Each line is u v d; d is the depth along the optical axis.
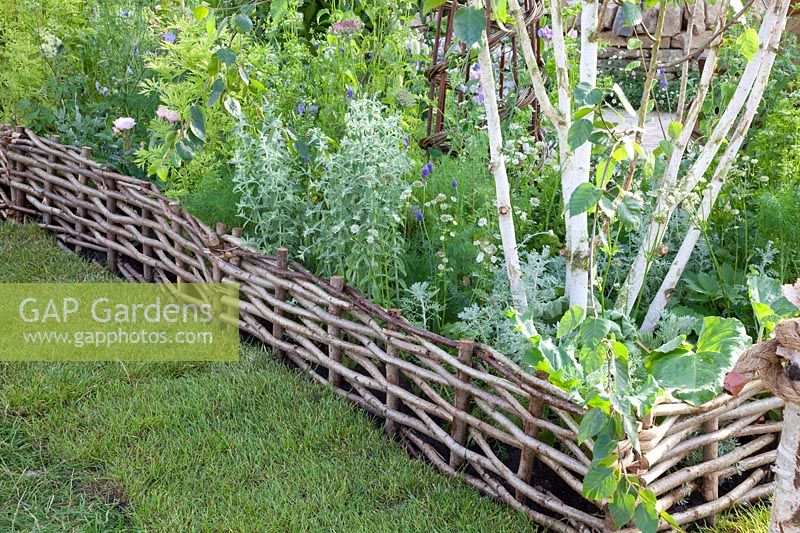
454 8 3.34
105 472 2.46
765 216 3.01
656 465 2.14
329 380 2.96
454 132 3.64
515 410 2.28
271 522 2.26
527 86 3.79
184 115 3.10
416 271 3.21
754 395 2.54
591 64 2.42
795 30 4.87
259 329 3.25
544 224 3.42
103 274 3.97
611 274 3.15
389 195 2.95
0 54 4.68
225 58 2.78
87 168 4.12
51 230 4.46
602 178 2.12
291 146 3.20
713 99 3.68
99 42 4.63
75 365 3.04
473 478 2.44
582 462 2.14
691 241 2.73
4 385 2.87
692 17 3.09
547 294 2.80
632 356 2.30
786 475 1.73
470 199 3.34
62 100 4.59
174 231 3.62
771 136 3.38
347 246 3.10
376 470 2.51
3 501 2.32
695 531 2.28
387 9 3.88
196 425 2.71
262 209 3.48
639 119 2.39
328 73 3.59
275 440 2.64
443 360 2.51
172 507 2.31
